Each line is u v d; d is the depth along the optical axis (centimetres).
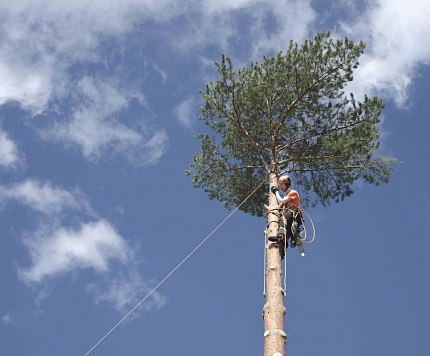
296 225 1192
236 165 1625
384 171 1559
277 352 991
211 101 1562
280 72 1520
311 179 1628
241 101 1531
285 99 1542
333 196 1627
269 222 1205
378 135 1517
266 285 1109
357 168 1562
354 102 1545
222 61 1555
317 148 1552
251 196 1634
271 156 1525
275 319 1038
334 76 1538
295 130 1576
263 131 1563
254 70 1566
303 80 1514
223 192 1658
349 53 1525
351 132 1541
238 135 1577
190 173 1652
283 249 1168
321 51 1536
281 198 1219
